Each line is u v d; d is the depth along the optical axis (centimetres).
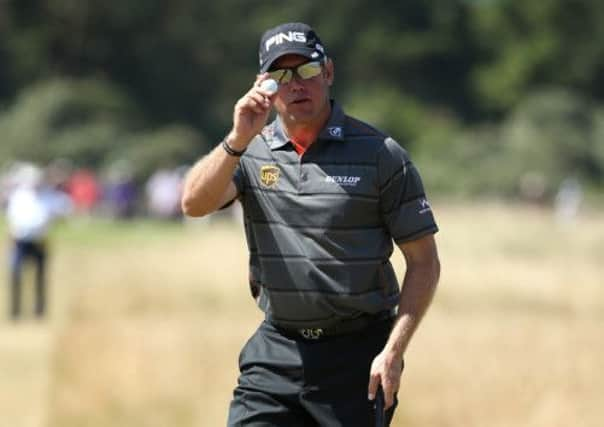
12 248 6325
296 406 2094
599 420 3453
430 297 2066
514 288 6594
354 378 2073
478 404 3597
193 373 4131
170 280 6975
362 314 2077
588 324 5269
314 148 2044
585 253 9331
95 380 4044
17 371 4603
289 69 2025
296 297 2058
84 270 8475
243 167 2075
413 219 2045
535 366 4066
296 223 2047
